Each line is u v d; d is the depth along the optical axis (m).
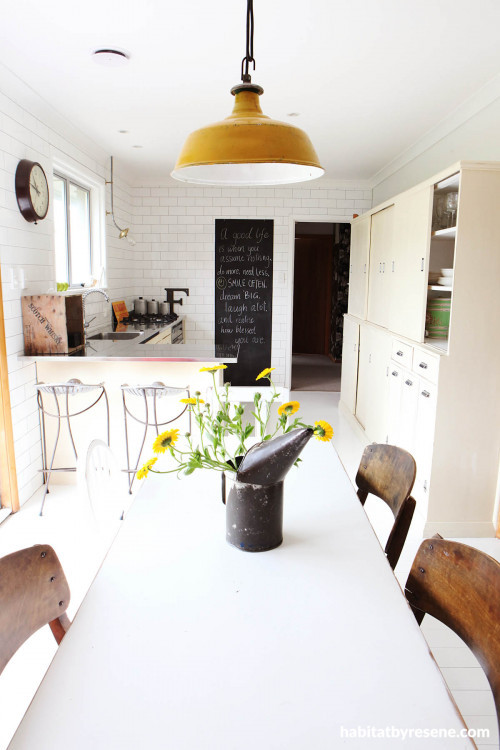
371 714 0.88
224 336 6.82
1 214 3.13
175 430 1.36
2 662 1.04
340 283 9.36
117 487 2.02
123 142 4.79
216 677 0.96
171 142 4.78
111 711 0.88
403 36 2.70
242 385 6.91
